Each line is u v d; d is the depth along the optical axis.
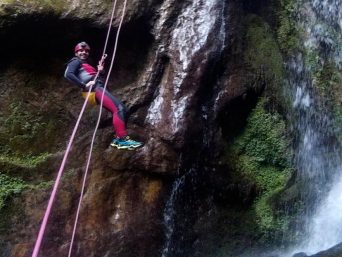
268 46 8.56
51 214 6.86
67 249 6.80
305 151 8.84
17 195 6.87
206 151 7.66
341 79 10.05
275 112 8.33
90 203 7.07
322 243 8.03
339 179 9.22
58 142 7.37
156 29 7.50
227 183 7.88
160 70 7.57
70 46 7.53
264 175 8.27
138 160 7.32
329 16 10.40
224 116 7.93
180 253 7.52
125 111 6.24
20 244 6.68
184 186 7.56
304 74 9.52
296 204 8.25
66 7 7.10
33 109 7.38
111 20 7.21
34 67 7.46
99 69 6.26
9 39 7.06
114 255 7.01
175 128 7.25
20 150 7.19
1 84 7.29
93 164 7.26
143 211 7.30
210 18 7.56
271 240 7.90
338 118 9.62
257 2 9.08
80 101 7.58
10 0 6.80
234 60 7.93
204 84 7.47
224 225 7.86
